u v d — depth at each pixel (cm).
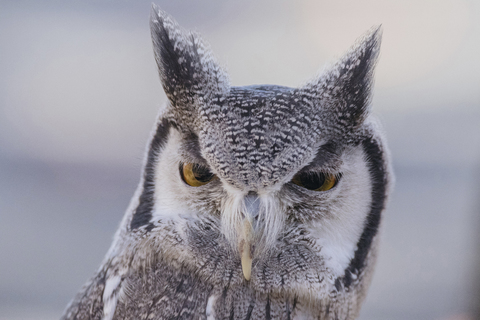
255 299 236
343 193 236
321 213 236
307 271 236
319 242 236
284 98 235
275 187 235
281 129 235
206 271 236
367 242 237
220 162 235
